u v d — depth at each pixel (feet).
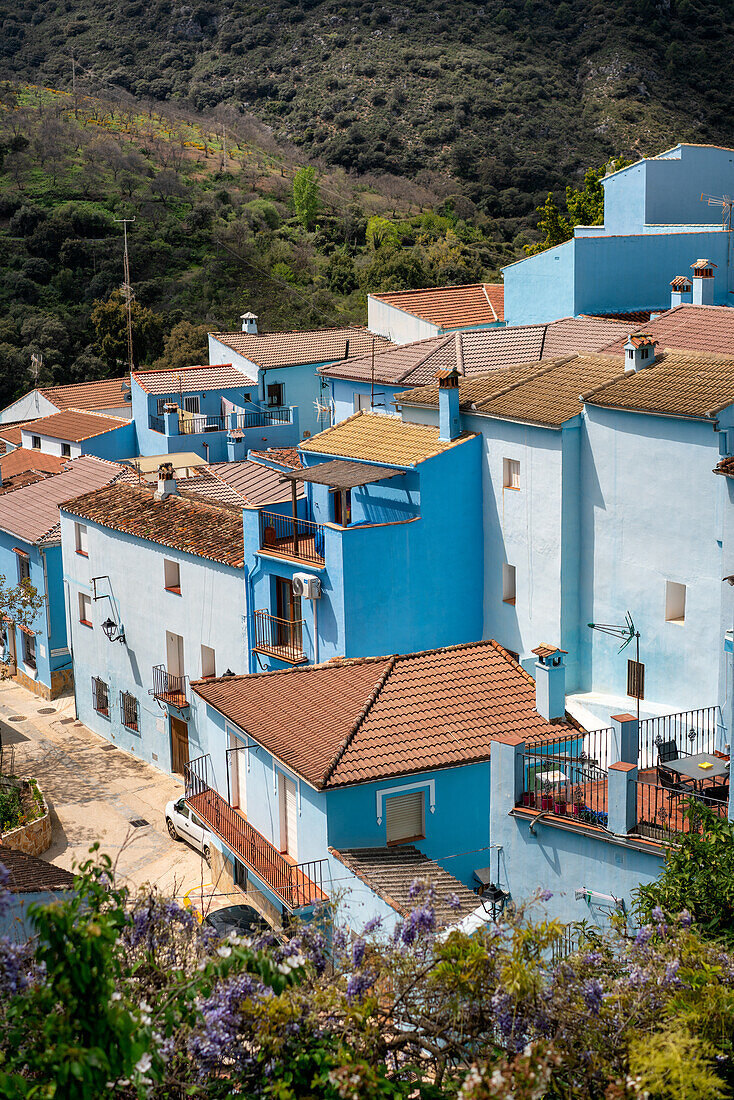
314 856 94.84
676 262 179.22
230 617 129.80
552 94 493.36
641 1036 47.44
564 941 67.77
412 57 525.75
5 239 359.87
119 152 435.94
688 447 110.32
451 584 128.88
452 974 49.75
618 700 119.03
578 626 124.26
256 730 99.96
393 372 170.81
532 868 73.00
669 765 77.05
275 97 530.27
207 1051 45.47
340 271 355.56
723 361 119.65
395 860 90.43
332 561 118.73
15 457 227.81
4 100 492.13
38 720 162.91
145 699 146.30
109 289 340.18
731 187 201.67
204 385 222.69
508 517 127.24
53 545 167.02
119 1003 41.04
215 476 160.66
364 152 467.52
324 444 137.18
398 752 94.63
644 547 116.16
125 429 220.64
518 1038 48.44
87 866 46.32
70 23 614.34
